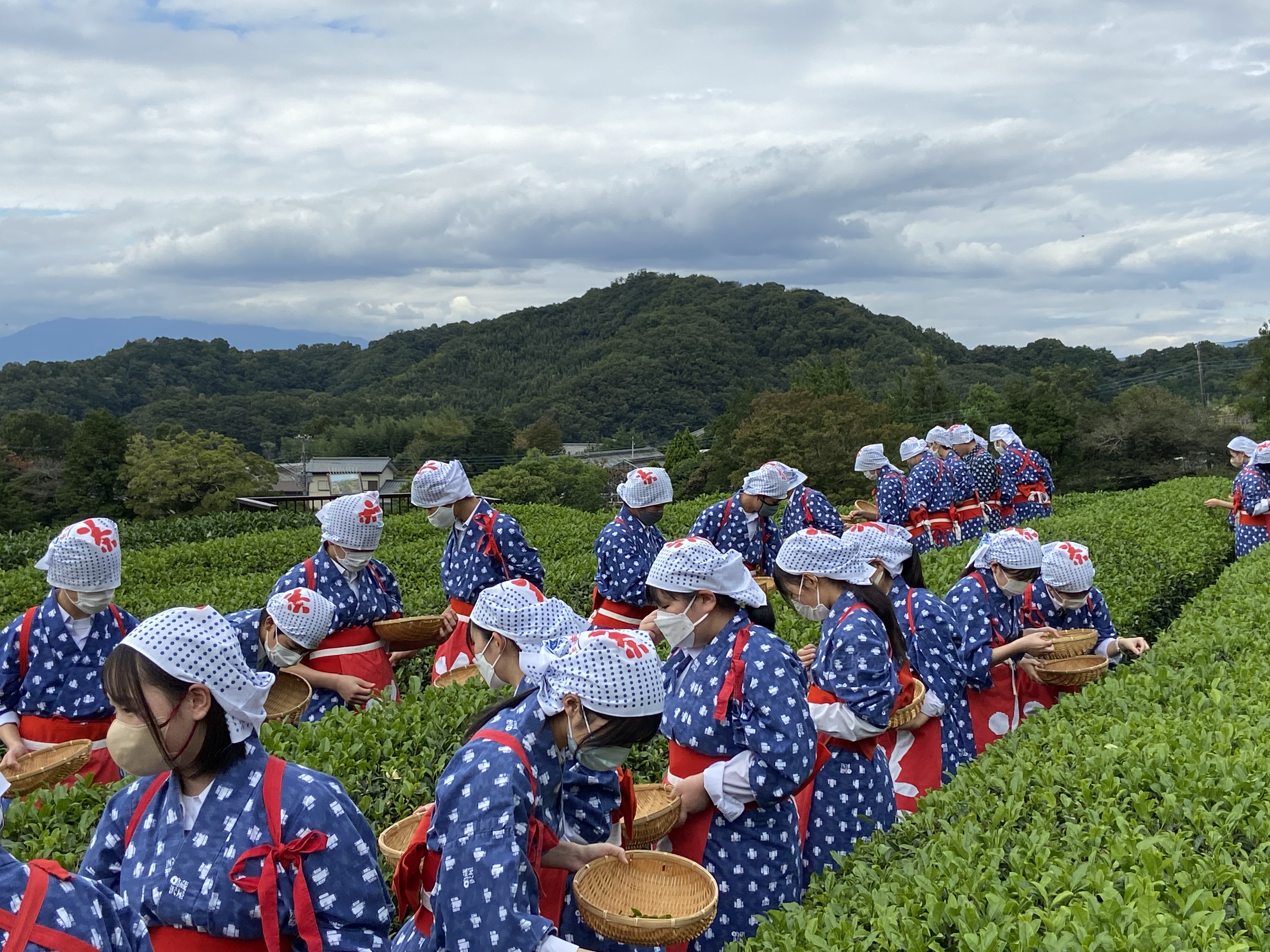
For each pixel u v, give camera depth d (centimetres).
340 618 675
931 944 329
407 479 9081
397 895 353
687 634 442
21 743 563
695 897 355
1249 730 486
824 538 514
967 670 621
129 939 249
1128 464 5181
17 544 1830
